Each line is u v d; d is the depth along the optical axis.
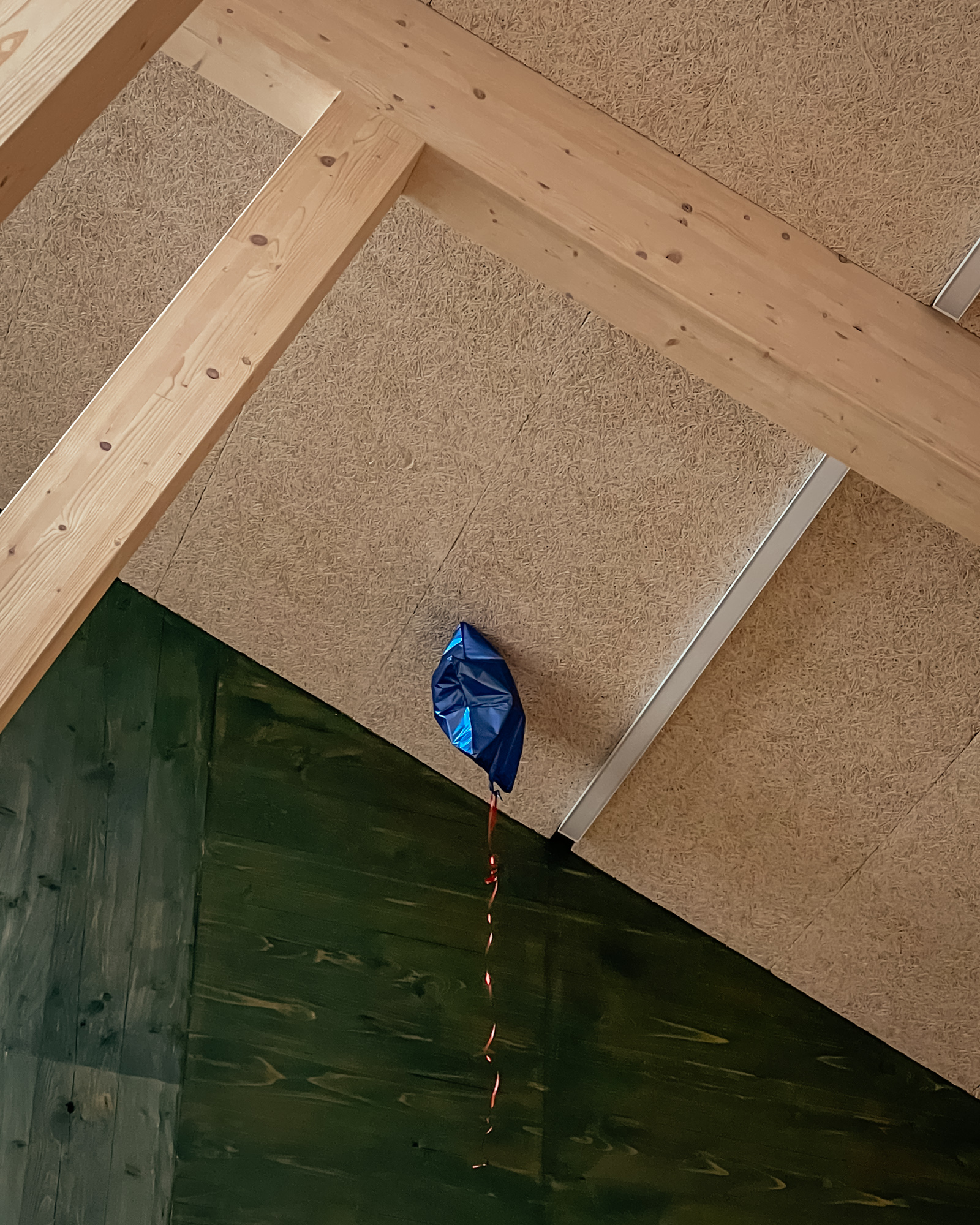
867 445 2.45
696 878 3.62
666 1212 3.32
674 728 3.35
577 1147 3.32
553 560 3.17
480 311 2.80
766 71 2.32
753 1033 3.65
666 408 2.84
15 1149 2.78
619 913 3.68
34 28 1.41
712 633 3.15
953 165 2.36
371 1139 3.11
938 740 3.18
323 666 3.56
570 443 2.96
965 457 2.38
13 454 3.45
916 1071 3.79
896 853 3.39
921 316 2.51
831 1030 3.75
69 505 1.78
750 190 2.47
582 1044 3.46
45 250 3.02
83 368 3.25
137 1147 2.88
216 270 2.03
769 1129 3.53
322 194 2.15
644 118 2.43
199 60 2.33
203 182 2.84
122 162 2.83
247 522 3.33
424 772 3.66
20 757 3.20
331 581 3.38
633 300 2.38
